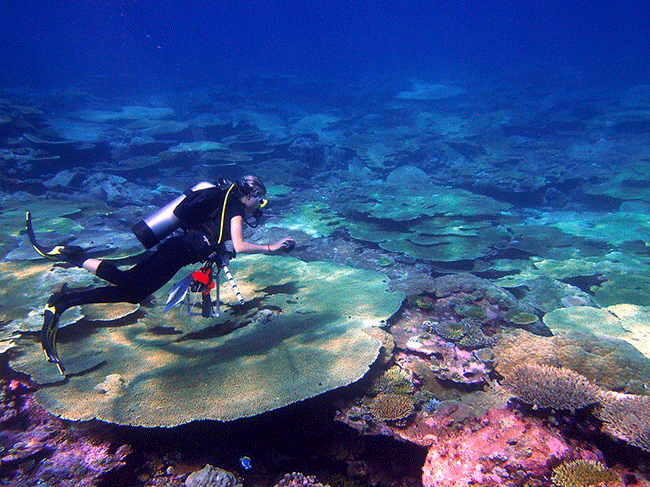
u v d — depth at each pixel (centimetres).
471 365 405
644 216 1035
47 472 318
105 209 1071
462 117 2702
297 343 405
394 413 350
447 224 955
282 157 1731
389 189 1295
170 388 338
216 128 1977
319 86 3591
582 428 279
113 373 363
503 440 281
